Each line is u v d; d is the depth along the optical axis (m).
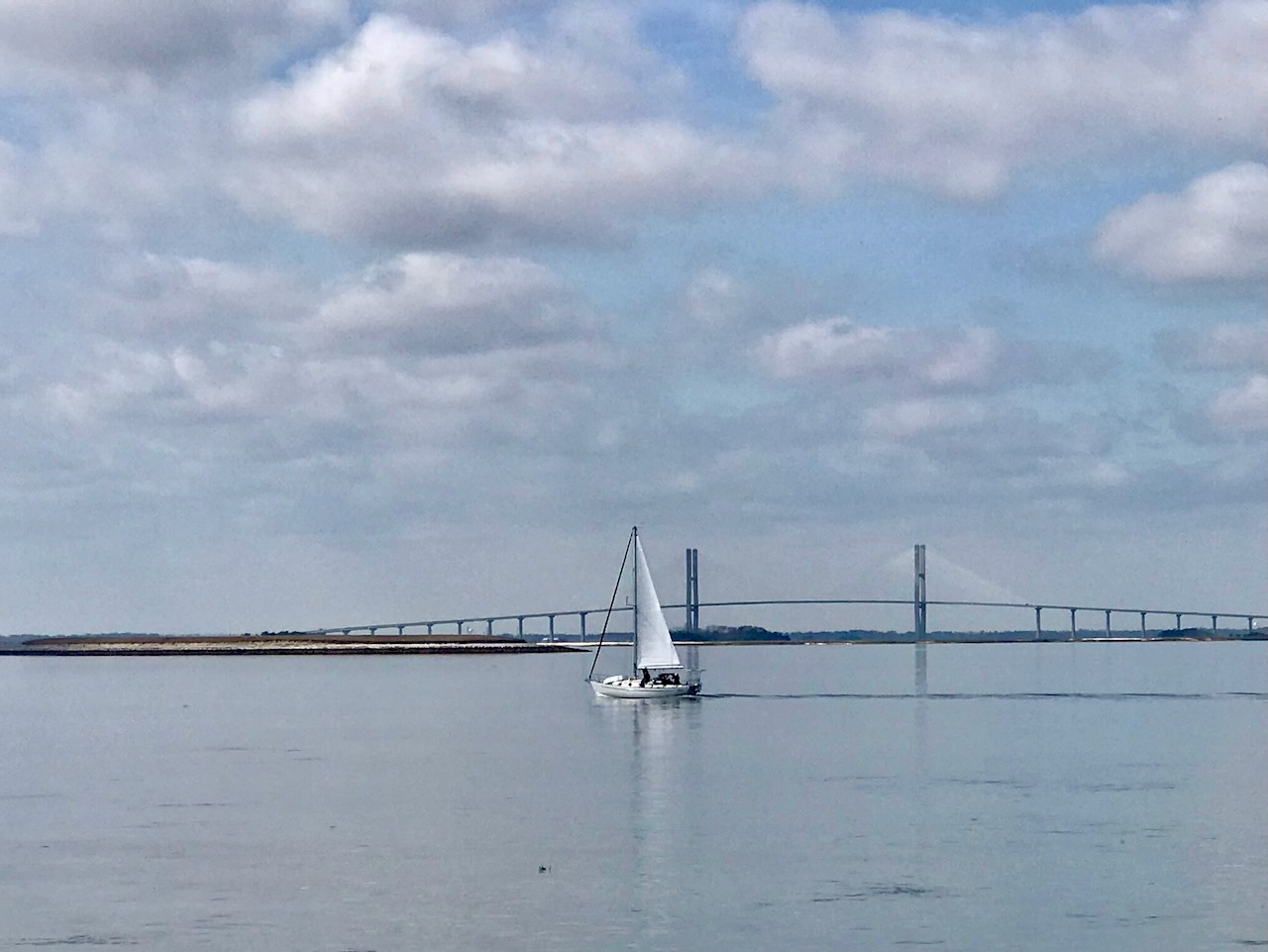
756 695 151.50
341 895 51.00
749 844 58.69
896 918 47.62
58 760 92.50
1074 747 92.81
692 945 45.12
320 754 94.81
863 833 60.75
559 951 44.69
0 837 61.72
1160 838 59.12
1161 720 115.38
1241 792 71.56
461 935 46.25
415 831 62.28
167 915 48.62
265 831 62.62
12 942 45.88
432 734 109.06
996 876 52.81
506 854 57.22
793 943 45.25
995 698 144.75
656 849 57.91
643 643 145.00
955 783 75.38
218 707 147.88
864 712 125.88
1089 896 50.06
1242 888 50.97
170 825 64.38
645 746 96.38
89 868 55.41
